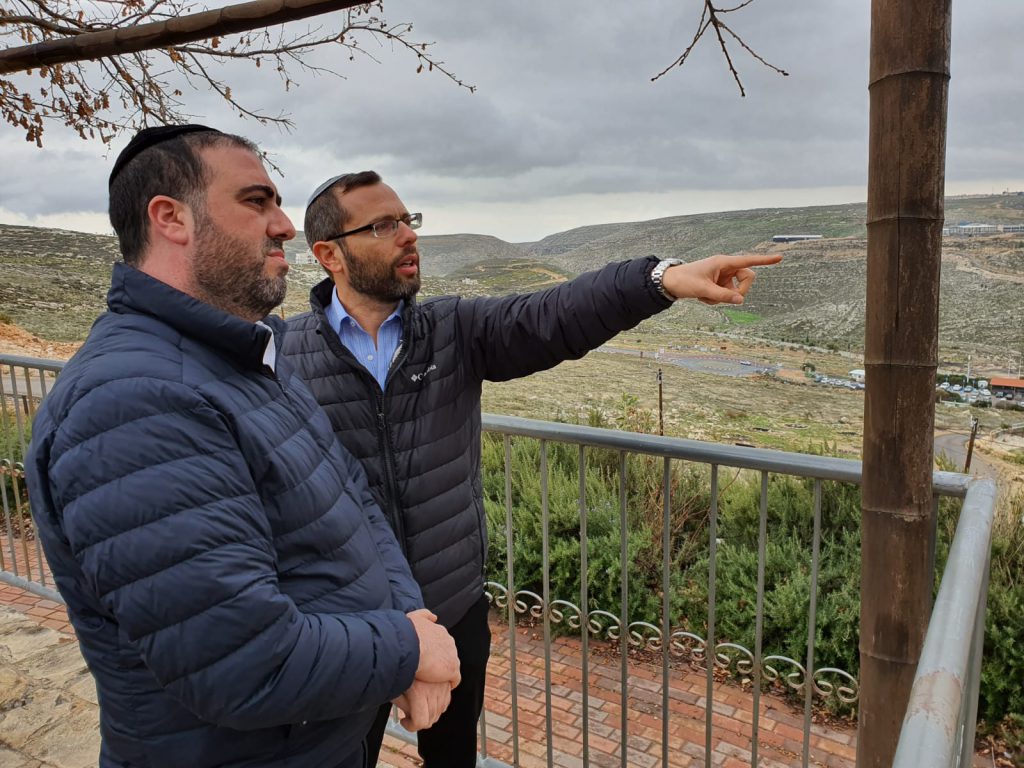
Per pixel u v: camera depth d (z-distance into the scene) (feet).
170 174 3.64
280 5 5.19
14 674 9.68
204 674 3.11
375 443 5.86
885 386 4.29
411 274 6.04
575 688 10.89
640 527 13.08
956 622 2.93
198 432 3.27
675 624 12.12
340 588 3.86
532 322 5.91
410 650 3.71
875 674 4.63
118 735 3.62
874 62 4.08
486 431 7.13
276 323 4.96
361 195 5.86
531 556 12.95
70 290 100.37
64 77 10.53
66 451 3.11
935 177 4.03
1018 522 10.83
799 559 11.85
